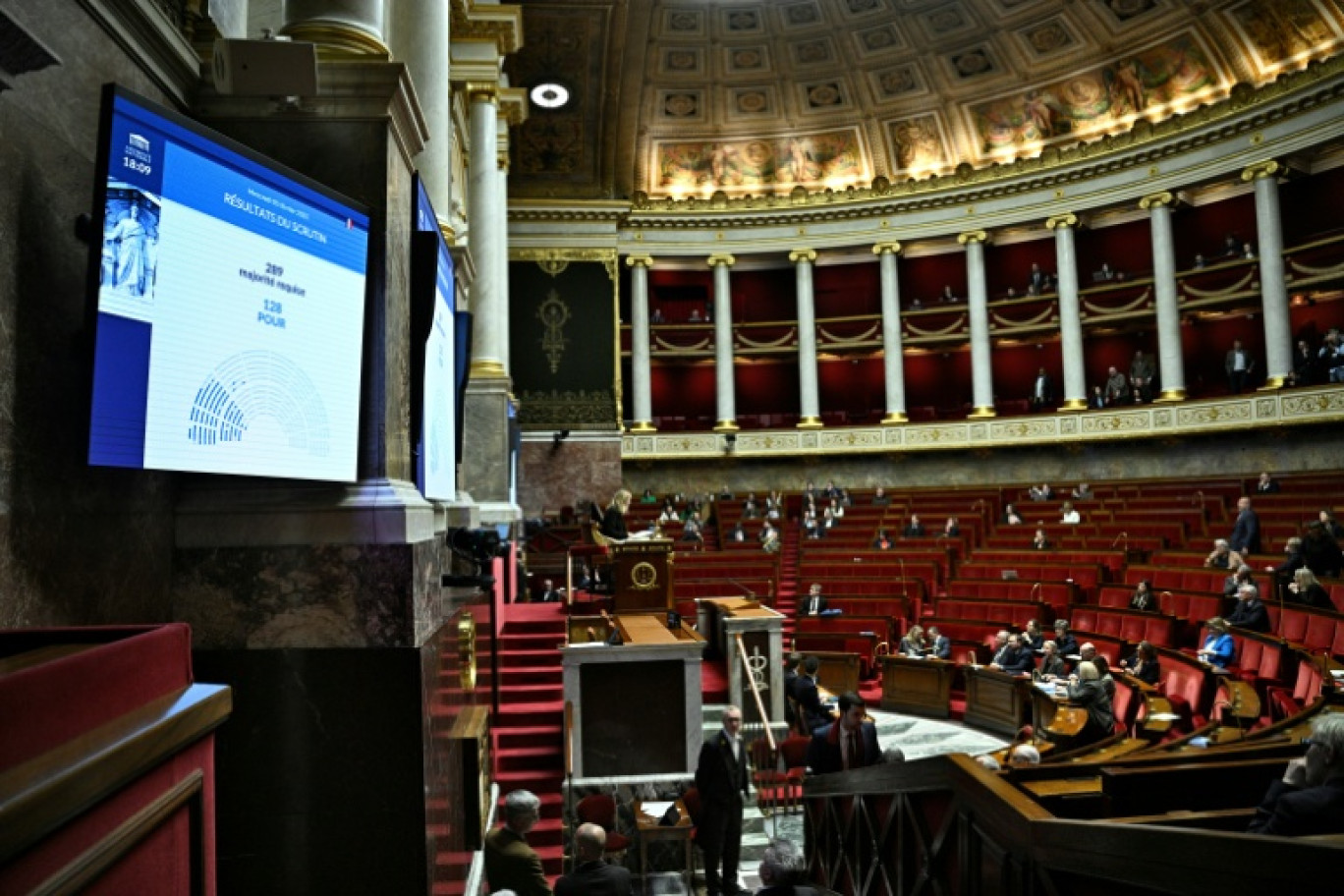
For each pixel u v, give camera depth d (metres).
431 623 4.27
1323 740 2.46
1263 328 23.45
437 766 4.25
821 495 24.94
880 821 4.46
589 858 5.34
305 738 3.78
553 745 9.00
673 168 28.03
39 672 1.56
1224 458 22.03
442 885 4.24
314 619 3.85
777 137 27.66
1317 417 19.95
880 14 25.17
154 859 1.88
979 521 21.25
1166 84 23.22
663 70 26.36
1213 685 9.62
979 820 2.96
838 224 27.17
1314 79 20.22
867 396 29.02
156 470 3.26
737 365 29.55
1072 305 24.47
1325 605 10.76
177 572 3.86
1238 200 23.47
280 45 3.95
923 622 15.96
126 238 3.05
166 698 2.03
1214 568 14.16
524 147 25.75
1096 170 24.02
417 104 4.62
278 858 3.71
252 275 3.57
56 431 3.16
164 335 3.19
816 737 7.07
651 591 11.74
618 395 25.47
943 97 26.14
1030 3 23.81
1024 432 24.61
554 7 22.39
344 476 3.98
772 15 25.42
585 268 25.86
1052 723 9.33
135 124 3.09
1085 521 19.88
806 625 15.69
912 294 28.09
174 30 3.99
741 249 27.48
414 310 4.68
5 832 1.32
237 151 3.52
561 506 24.64
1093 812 3.12
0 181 2.91
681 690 9.02
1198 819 2.47
